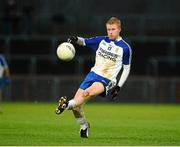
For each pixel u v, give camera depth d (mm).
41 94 68750
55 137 30031
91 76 28719
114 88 28734
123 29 80750
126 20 80938
